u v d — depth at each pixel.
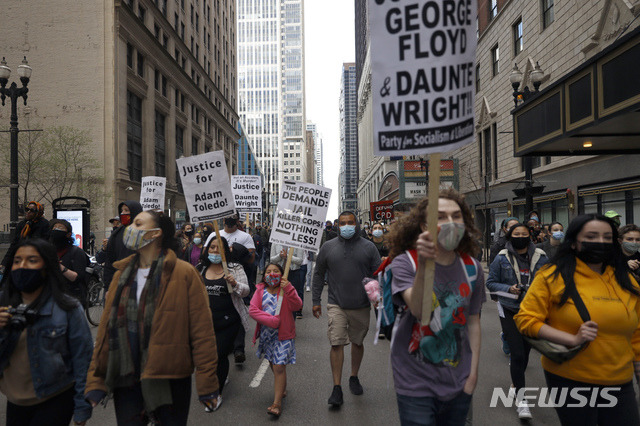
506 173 26.25
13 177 14.24
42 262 2.84
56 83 28.30
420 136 2.37
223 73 60.22
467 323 2.76
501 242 7.06
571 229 2.90
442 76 2.34
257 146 160.62
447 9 2.33
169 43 38.88
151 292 2.86
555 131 9.77
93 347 2.99
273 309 4.93
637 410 2.75
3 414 4.84
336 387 5.00
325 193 6.17
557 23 20.08
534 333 2.87
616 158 16.22
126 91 30.31
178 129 42.69
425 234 2.27
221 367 5.08
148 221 2.96
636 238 5.39
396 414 4.73
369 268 5.29
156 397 2.78
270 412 4.66
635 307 2.86
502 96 26.67
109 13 28.48
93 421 4.65
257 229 16.66
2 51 28.39
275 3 162.88
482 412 4.78
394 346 2.71
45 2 28.58
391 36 2.38
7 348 2.75
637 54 7.20
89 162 26.88
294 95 184.38
